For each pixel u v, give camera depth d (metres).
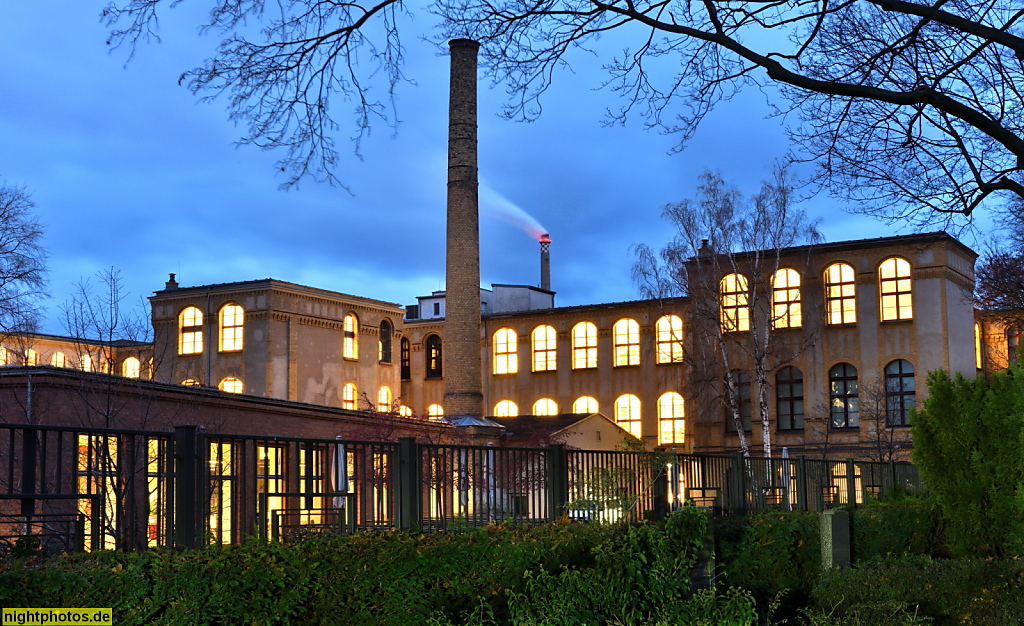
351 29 8.82
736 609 9.30
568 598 8.76
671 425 57.50
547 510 11.93
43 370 19.33
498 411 63.28
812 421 50.78
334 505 13.90
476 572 8.77
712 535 11.30
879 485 24.41
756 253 46.56
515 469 11.71
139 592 6.50
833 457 49.81
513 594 8.48
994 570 10.91
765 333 49.03
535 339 62.88
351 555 7.96
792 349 51.88
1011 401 14.16
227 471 16.27
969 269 52.59
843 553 13.35
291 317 53.56
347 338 57.22
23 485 6.73
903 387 49.72
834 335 51.16
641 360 58.97
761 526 13.97
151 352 29.52
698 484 15.49
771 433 51.94
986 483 14.24
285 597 7.27
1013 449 13.99
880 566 11.30
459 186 40.66
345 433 27.81
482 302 69.44
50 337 61.19
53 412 19.42
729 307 48.97
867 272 50.91
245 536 8.14
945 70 10.89
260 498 8.47
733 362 53.09
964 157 11.77
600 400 60.03
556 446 12.07
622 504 12.36
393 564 8.21
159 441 7.79
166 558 6.83
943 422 14.64
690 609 9.42
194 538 7.44
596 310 60.72
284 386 52.69
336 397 55.62
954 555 14.53
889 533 15.10
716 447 53.44
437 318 67.44
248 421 23.89
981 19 10.47
